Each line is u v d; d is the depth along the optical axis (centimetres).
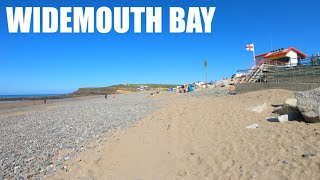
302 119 1230
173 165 1015
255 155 932
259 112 1587
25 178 1001
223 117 1583
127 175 984
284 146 946
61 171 1052
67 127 2039
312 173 739
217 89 4600
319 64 2433
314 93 1166
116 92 13225
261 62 3544
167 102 3506
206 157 1020
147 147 1247
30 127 2188
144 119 1975
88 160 1155
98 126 1967
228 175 848
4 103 6762
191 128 1455
